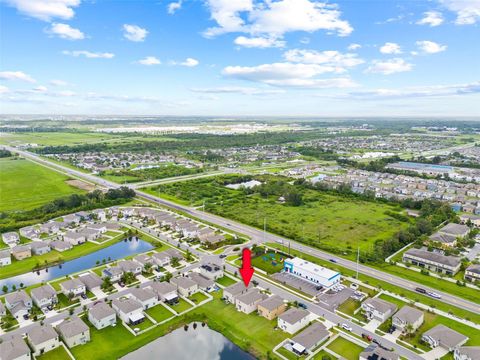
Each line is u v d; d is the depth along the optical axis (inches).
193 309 4589.1
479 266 5364.2
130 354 3737.7
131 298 4744.1
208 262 5935.0
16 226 7514.8
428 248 6387.8
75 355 3700.8
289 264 5575.8
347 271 5585.6
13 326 4183.1
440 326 4020.7
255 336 4028.1
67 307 4611.2
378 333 4060.0
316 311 4520.2
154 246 6643.7
